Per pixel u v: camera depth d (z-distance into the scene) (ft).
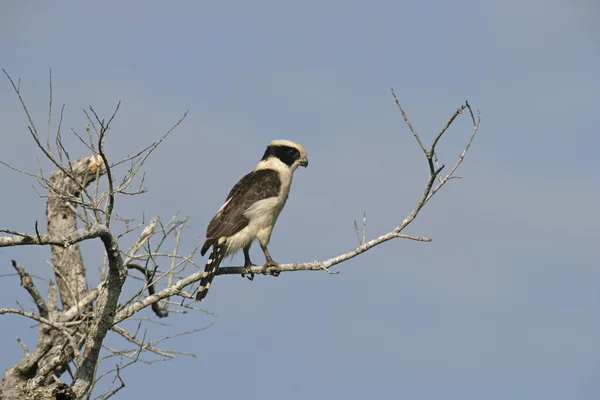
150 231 45.14
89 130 33.76
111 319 36.27
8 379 44.86
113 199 33.37
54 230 51.26
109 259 34.73
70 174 35.86
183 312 44.57
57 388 33.76
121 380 36.63
